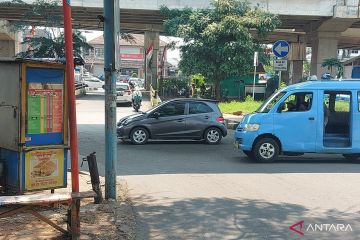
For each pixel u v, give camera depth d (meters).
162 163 12.04
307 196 8.48
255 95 36.00
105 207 7.20
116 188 8.32
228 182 9.65
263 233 6.34
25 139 6.56
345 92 12.25
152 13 32.75
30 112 6.57
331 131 13.21
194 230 6.44
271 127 12.16
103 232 6.05
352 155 12.84
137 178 10.00
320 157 13.41
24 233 5.89
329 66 34.94
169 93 41.00
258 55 29.75
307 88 12.30
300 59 45.50
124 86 34.81
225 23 28.62
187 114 16.12
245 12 29.81
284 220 6.95
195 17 29.59
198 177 10.16
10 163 6.76
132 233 6.11
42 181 6.77
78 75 48.91
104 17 7.20
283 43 17.61
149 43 44.72
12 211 5.30
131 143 16.02
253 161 12.48
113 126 7.54
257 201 8.09
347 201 8.14
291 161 12.57
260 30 29.67
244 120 12.62
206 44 29.06
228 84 35.69
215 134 16.20
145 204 7.82
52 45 31.73
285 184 9.50
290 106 12.42
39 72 6.59
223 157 13.20
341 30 35.00
